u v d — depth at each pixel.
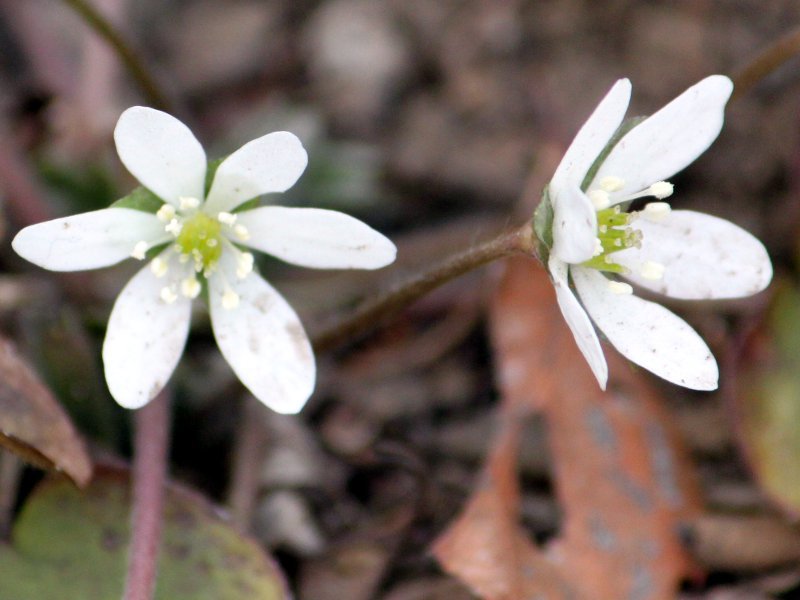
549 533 0.16
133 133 0.14
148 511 0.15
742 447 0.16
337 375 0.17
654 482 0.16
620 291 0.15
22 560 0.15
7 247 0.17
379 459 0.16
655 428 0.16
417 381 0.17
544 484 0.16
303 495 0.16
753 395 0.16
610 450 0.16
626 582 0.15
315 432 0.17
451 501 0.16
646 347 0.14
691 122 0.14
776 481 0.15
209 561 0.15
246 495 0.16
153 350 0.15
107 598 0.15
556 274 0.14
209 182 0.15
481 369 0.17
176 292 0.15
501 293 0.16
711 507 0.16
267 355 0.15
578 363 0.16
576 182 0.14
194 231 0.15
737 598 0.16
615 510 0.16
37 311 0.16
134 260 0.17
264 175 0.14
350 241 0.14
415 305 0.17
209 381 0.17
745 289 0.15
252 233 0.15
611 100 0.14
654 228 0.15
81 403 0.16
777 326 0.16
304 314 0.17
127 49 0.17
